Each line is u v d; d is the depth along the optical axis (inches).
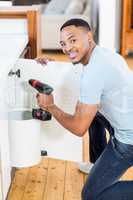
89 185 73.5
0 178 71.0
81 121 66.5
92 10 240.5
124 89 66.6
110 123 74.1
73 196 86.9
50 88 73.3
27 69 84.4
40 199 85.7
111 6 201.9
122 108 68.2
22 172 97.7
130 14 219.5
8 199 85.0
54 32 233.9
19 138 80.3
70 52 65.8
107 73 64.6
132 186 73.9
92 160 92.8
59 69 83.0
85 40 64.9
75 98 83.7
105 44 206.2
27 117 85.0
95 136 88.7
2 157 71.8
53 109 71.0
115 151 71.7
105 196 73.0
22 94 85.0
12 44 92.0
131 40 223.9
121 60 68.4
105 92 66.7
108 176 72.3
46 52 237.9
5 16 103.3
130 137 70.3
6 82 73.7
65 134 90.3
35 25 103.4
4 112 73.1
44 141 91.3
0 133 69.4
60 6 241.3
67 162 102.3
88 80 64.6
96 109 66.6
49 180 93.8
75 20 65.4
